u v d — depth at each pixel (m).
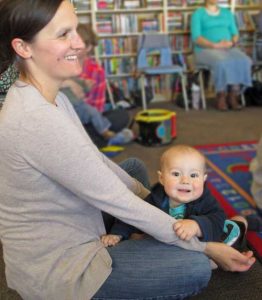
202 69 4.49
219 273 1.39
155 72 4.28
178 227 0.95
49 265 0.90
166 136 3.12
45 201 0.88
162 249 0.97
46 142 0.81
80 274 0.89
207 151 2.94
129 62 4.86
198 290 0.99
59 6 0.84
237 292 1.30
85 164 0.84
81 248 0.93
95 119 2.90
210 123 3.79
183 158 1.15
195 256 0.97
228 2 4.90
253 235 1.67
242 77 4.21
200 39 4.44
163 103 4.88
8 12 0.83
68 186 0.86
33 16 0.81
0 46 0.88
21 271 0.92
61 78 0.92
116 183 0.89
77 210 0.93
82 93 2.85
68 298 0.89
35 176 0.84
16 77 1.04
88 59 3.01
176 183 1.14
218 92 4.34
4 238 0.93
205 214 1.14
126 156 2.90
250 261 1.13
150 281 0.93
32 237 0.90
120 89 4.73
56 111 0.84
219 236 1.10
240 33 5.02
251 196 2.15
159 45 4.61
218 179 2.41
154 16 4.86
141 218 0.90
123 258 0.96
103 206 0.89
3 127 0.81
